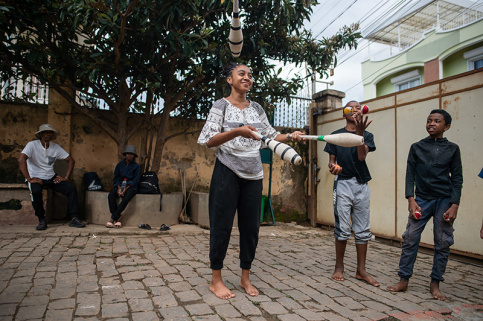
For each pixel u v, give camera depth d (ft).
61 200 20.38
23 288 9.15
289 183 25.03
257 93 22.38
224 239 9.00
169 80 19.57
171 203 19.69
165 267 11.58
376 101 19.15
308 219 25.12
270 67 22.72
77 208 18.54
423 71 49.90
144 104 22.62
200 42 17.25
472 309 8.92
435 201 10.15
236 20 8.46
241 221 9.27
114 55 17.81
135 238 16.44
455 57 45.39
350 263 13.44
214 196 9.01
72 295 8.75
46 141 18.04
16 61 18.07
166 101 20.40
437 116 10.39
